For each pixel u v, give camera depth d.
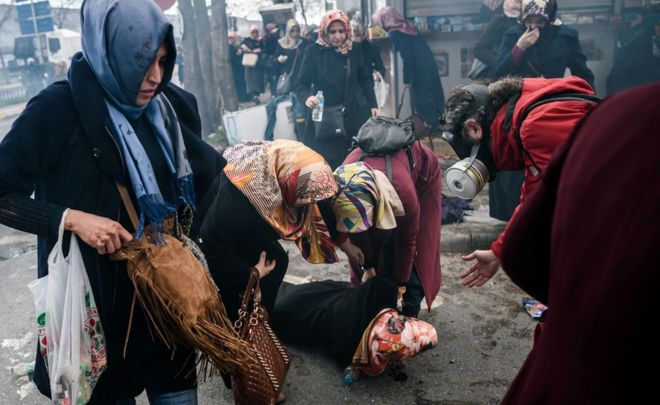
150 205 1.79
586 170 0.84
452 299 3.83
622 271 0.74
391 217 2.74
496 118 2.16
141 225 1.80
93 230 1.71
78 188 1.76
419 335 2.79
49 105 1.73
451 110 2.27
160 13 1.73
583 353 0.81
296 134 6.41
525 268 1.13
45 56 16.41
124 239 1.76
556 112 1.96
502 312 3.63
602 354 0.78
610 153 0.81
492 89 2.19
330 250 2.67
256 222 2.41
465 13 7.55
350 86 5.18
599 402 0.79
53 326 1.79
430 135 7.36
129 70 1.70
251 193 2.33
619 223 0.76
